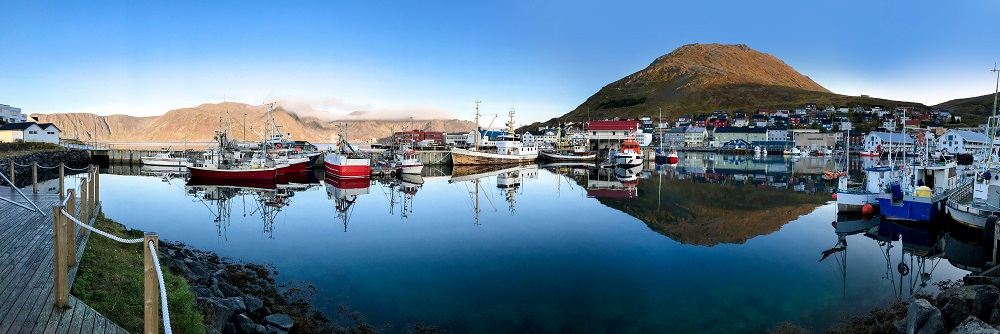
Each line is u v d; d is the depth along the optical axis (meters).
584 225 33.09
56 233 9.61
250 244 26.44
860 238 29.16
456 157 93.19
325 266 22.38
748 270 22.50
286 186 56.81
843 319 16.62
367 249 25.67
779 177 72.19
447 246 26.55
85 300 10.58
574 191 53.62
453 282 20.38
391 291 19.09
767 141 163.12
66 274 9.85
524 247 26.56
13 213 18.33
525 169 90.00
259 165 62.38
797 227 32.78
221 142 70.81
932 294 19.00
